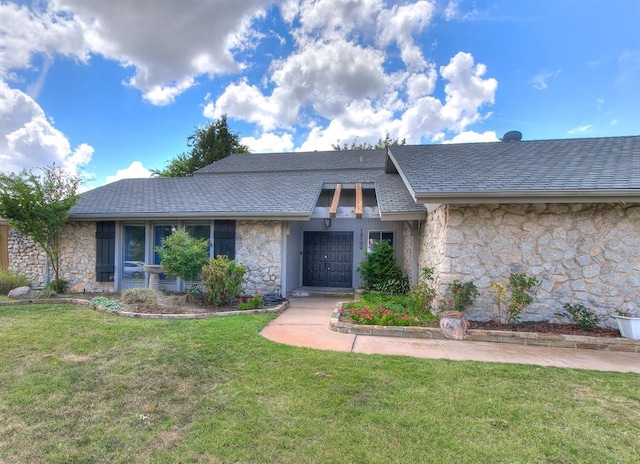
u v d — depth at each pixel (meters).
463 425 3.18
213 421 3.25
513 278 6.43
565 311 6.39
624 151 8.11
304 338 5.90
